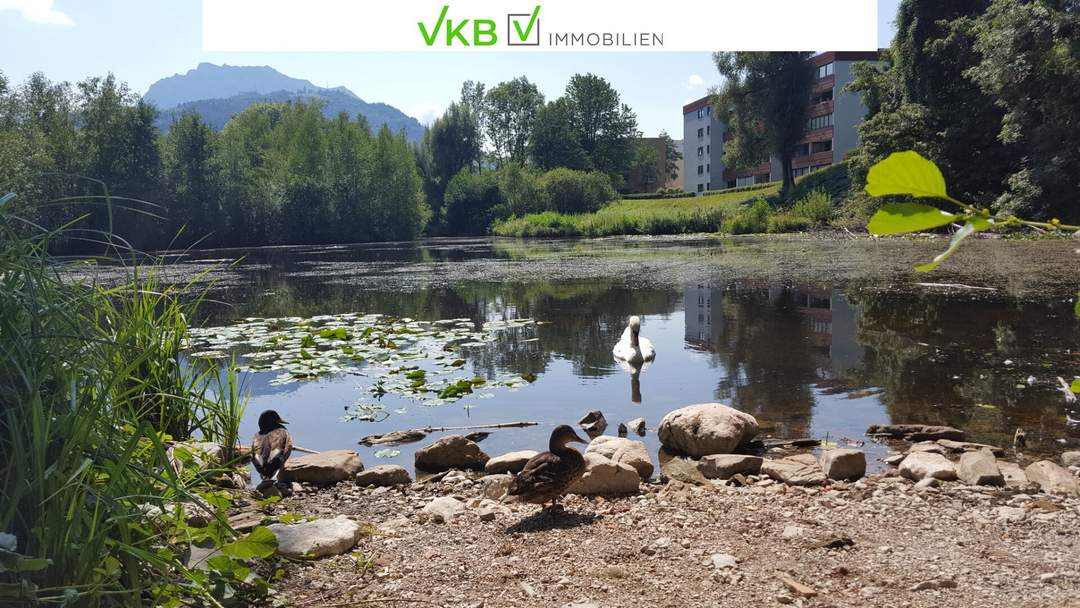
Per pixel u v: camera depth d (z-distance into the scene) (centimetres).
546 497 471
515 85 9925
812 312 1403
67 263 360
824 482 545
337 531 433
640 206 7506
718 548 411
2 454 288
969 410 743
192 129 5603
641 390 870
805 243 3694
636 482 546
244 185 5772
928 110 4019
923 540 412
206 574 346
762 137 6125
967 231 100
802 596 342
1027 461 596
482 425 748
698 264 2573
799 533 429
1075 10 3139
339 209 6147
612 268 2519
